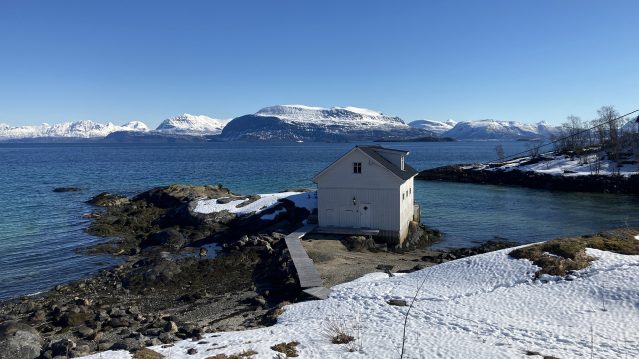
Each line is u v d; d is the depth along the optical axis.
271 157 171.12
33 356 18.41
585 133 108.75
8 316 23.77
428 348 16.23
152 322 22.16
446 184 85.44
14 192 71.44
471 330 18.08
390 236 36.41
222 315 23.19
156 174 101.94
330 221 37.94
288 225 41.06
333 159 155.62
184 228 43.84
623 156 86.69
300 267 28.33
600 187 72.69
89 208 57.06
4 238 41.75
